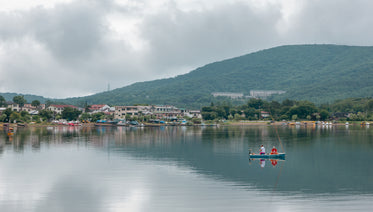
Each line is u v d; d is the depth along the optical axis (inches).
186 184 2217.0
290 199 1920.5
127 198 1935.3
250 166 2797.7
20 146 4069.9
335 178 2391.7
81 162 2967.5
